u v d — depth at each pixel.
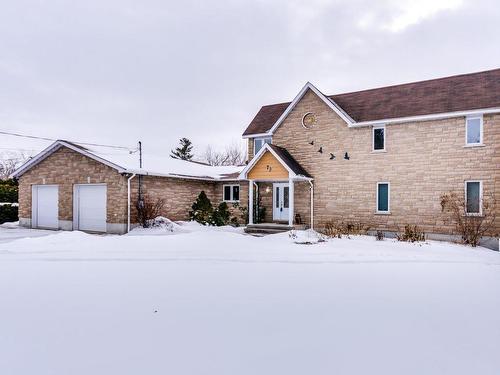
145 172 19.27
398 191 16.83
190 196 23.05
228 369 3.79
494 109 14.59
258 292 6.90
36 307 5.91
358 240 15.12
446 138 15.82
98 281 7.73
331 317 5.48
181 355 4.12
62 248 12.23
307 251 11.95
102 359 4.01
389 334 4.79
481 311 5.80
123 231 18.78
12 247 12.36
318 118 19.03
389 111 17.42
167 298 6.46
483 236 14.80
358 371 3.76
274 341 4.55
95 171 19.84
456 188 15.55
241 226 21.73
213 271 8.84
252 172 19.08
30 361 3.97
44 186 22.00
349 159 18.09
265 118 22.05
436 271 9.01
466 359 4.05
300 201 19.39
